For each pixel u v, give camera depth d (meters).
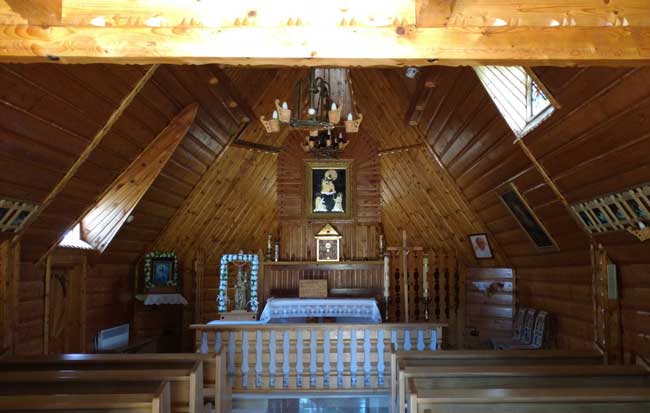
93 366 4.93
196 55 3.39
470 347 10.23
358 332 7.11
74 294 7.91
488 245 9.40
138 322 9.84
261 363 7.08
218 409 5.08
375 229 10.66
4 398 3.23
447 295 10.58
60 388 3.98
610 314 6.18
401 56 3.40
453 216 9.69
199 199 9.23
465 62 3.49
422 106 7.82
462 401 3.22
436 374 4.18
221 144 8.59
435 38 3.40
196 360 4.89
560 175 5.80
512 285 9.48
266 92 8.54
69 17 3.40
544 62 3.46
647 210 4.82
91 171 6.42
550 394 3.28
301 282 9.98
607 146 4.76
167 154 7.07
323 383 7.05
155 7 3.41
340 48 3.40
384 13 3.41
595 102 4.53
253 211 10.48
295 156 10.60
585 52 3.39
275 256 10.45
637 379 4.16
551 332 7.82
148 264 9.35
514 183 6.90
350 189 10.65
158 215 8.65
